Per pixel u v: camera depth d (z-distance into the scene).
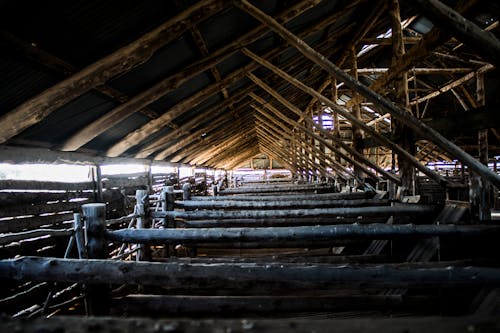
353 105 7.19
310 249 5.65
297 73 7.25
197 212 3.50
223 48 3.69
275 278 1.57
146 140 5.72
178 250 5.36
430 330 0.84
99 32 2.43
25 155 3.16
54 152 3.62
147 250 3.38
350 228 2.29
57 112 3.07
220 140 10.46
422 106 13.48
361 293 3.10
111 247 4.93
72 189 4.36
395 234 2.25
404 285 1.58
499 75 8.66
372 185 6.67
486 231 2.24
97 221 2.27
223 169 20.80
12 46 2.04
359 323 0.89
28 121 2.58
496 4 2.30
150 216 3.67
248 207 4.55
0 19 1.86
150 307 2.34
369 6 5.71
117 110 3.60
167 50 3.15
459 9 2.55
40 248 3.58
